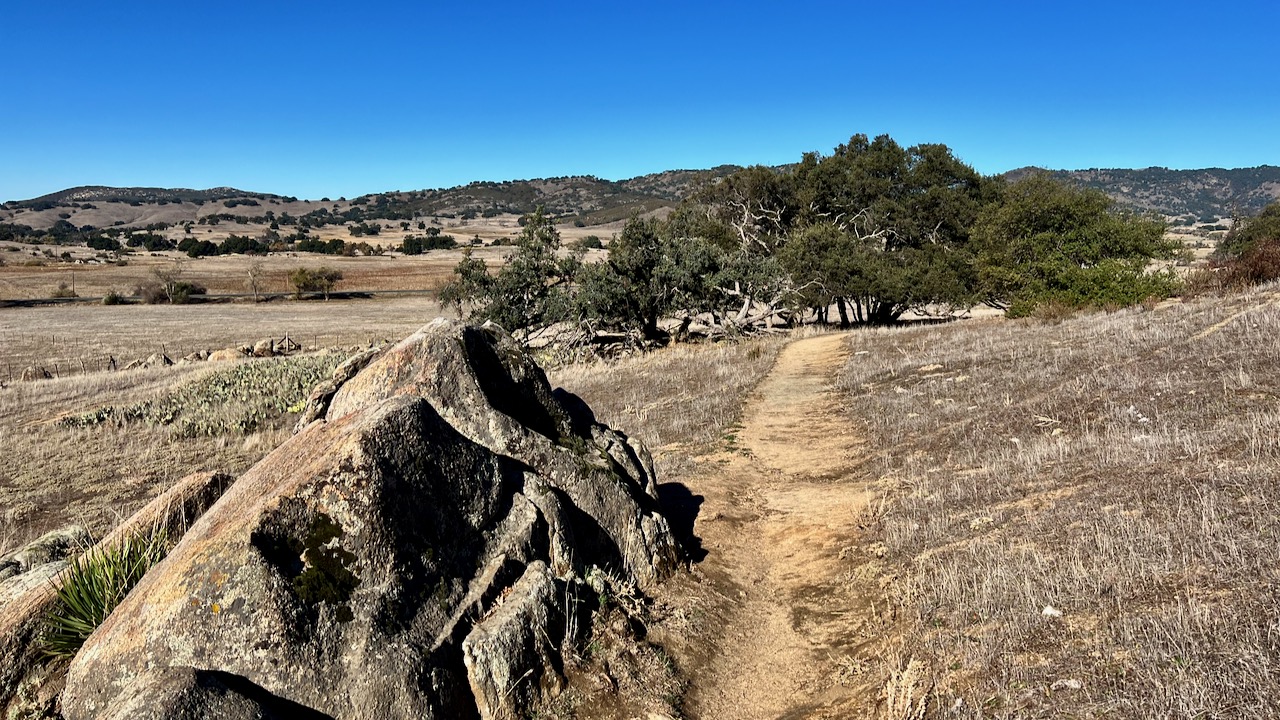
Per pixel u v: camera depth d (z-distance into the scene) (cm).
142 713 338
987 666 439
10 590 533
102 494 1489
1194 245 7950
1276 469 604
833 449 1200
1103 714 359
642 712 475
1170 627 409
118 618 419
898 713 416
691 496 953
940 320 4394
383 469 460
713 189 5125
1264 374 983
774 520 868
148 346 5116
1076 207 3319
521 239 3503
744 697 511
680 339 3700
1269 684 340
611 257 3534
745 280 3697
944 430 1132
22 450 1925
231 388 2788
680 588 650
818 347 2630
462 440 542
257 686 383
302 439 561
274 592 396
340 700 393
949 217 4656
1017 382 1330
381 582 434
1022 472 820
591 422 823
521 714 445
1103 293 2469
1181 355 1227
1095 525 594
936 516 750
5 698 428
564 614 506
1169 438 796
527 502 555
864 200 4925
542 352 3409
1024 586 522
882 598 605
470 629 460
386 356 657
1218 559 475
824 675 516
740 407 1593
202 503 634
